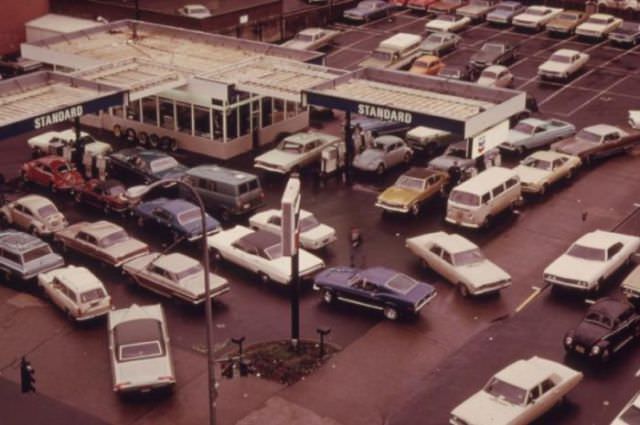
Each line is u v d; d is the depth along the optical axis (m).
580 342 32.31
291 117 53.28
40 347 33.72
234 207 43.12
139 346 31.55
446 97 46.12
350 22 73.25
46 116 42.94
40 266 37.72
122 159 47.25
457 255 37.56
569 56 61.84
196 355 33.12
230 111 49.59
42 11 66.50
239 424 29.42
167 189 45.78
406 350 33.31
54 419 29.70
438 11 74.88
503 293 37.16
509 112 44.62
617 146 50.00
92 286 35.19
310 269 37.53
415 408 30.17
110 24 58.06
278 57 53.03
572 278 36.47
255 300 36.78
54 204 45.25
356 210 44.53
